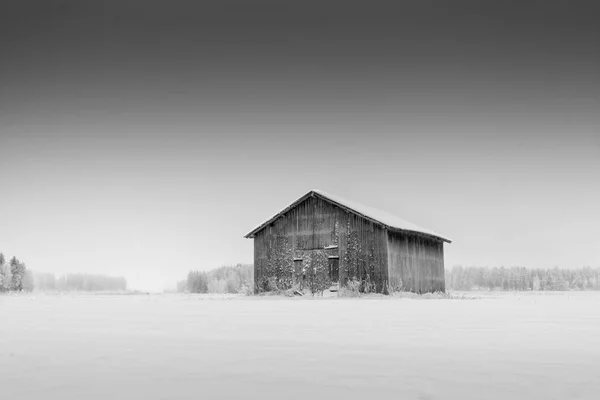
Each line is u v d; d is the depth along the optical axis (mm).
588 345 7469
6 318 13484
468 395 4391
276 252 35688
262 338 8445
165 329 10148
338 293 32406
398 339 8227
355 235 33406
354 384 4824
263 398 4309
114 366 5879
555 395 4398
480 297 33188
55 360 6348
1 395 4516
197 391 4582
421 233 36062
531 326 10461
